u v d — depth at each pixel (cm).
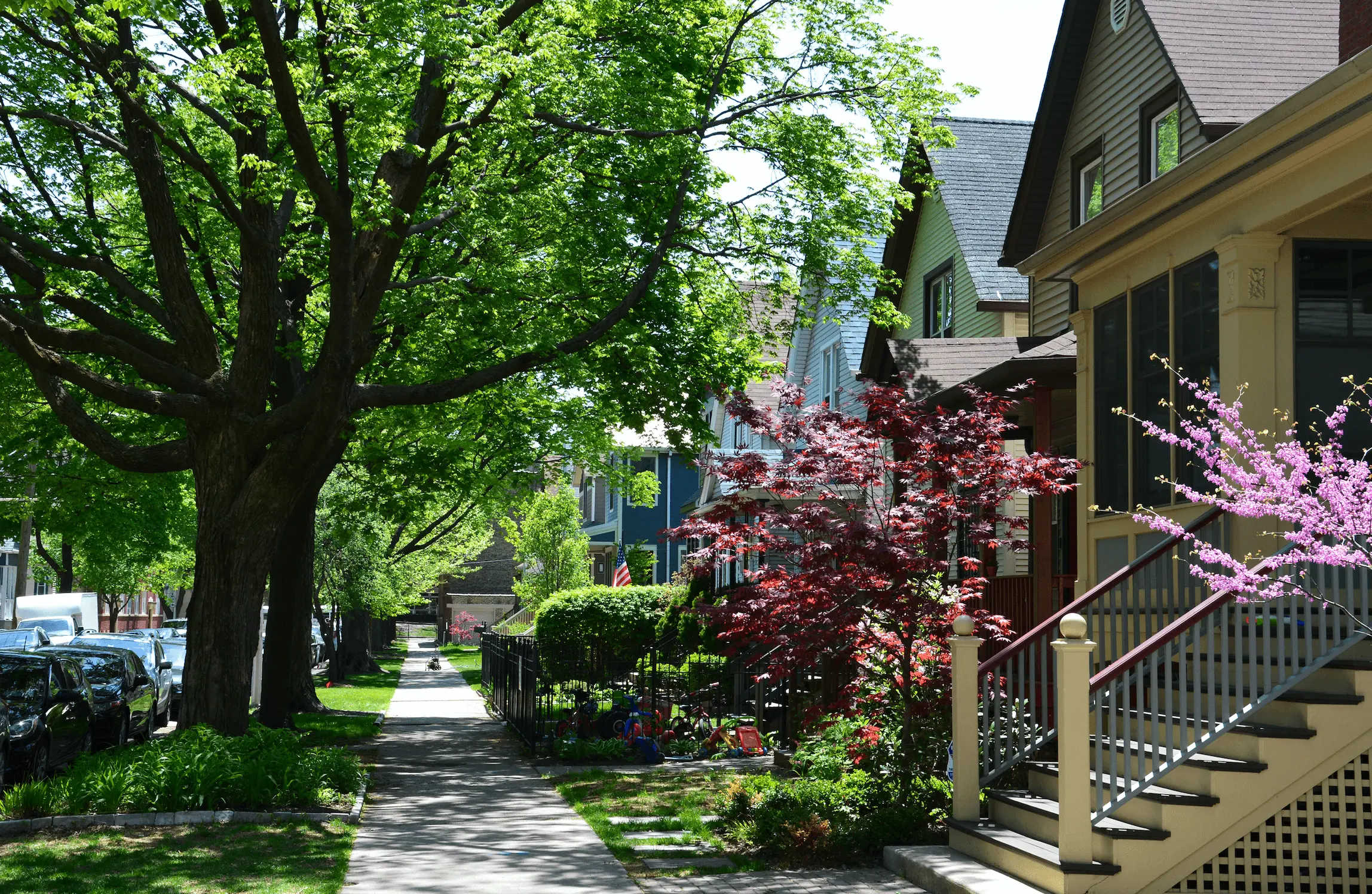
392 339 2147
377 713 2814
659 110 1630
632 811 1332
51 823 1155
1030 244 2153
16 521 3719
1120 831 874
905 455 1267
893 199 2020
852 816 1123
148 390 1502
